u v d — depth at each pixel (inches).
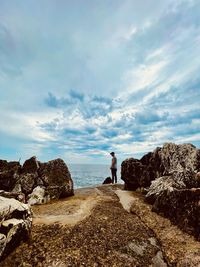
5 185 767.1
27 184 757.3
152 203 603.8
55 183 757.3
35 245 359.6
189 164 714.2
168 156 765.3
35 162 825.5
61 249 349.4
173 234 415.2
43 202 670.5
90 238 391.2
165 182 620.4
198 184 589.9
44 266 307.1
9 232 334.0
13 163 831.7
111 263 329.4
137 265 332.5
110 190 877.2
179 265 329.4
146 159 907.4
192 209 424.5
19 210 385.7
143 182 815.7
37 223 456.1
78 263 318.7
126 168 885.2
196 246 361.7
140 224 478.0
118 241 390.6
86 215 514.3
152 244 397.1
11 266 307.6
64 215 513.7
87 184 1675.7
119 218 503.2
